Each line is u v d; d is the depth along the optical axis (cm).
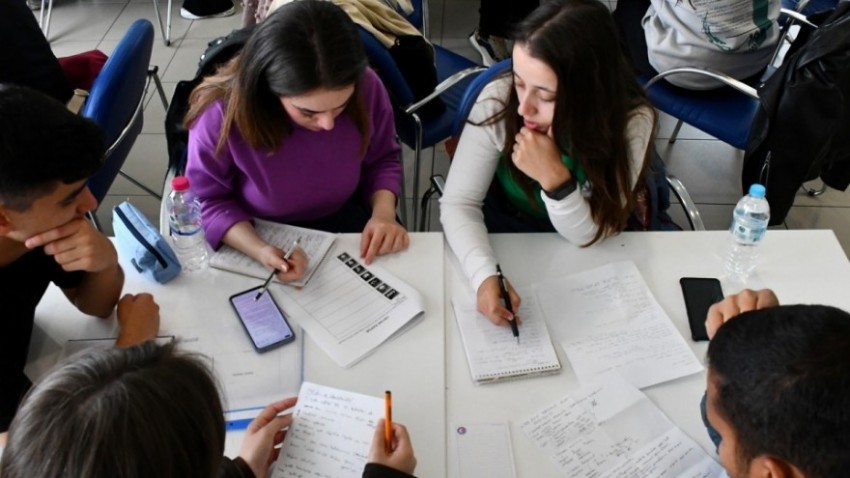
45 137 97
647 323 128
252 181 156
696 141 299
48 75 213
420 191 272
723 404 77
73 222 115
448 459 106
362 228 177
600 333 127
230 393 115
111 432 58
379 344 124
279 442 106
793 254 143
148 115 314
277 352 122
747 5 210
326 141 154
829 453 68
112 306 131
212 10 380
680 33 220
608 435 109
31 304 122
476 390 117
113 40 364
